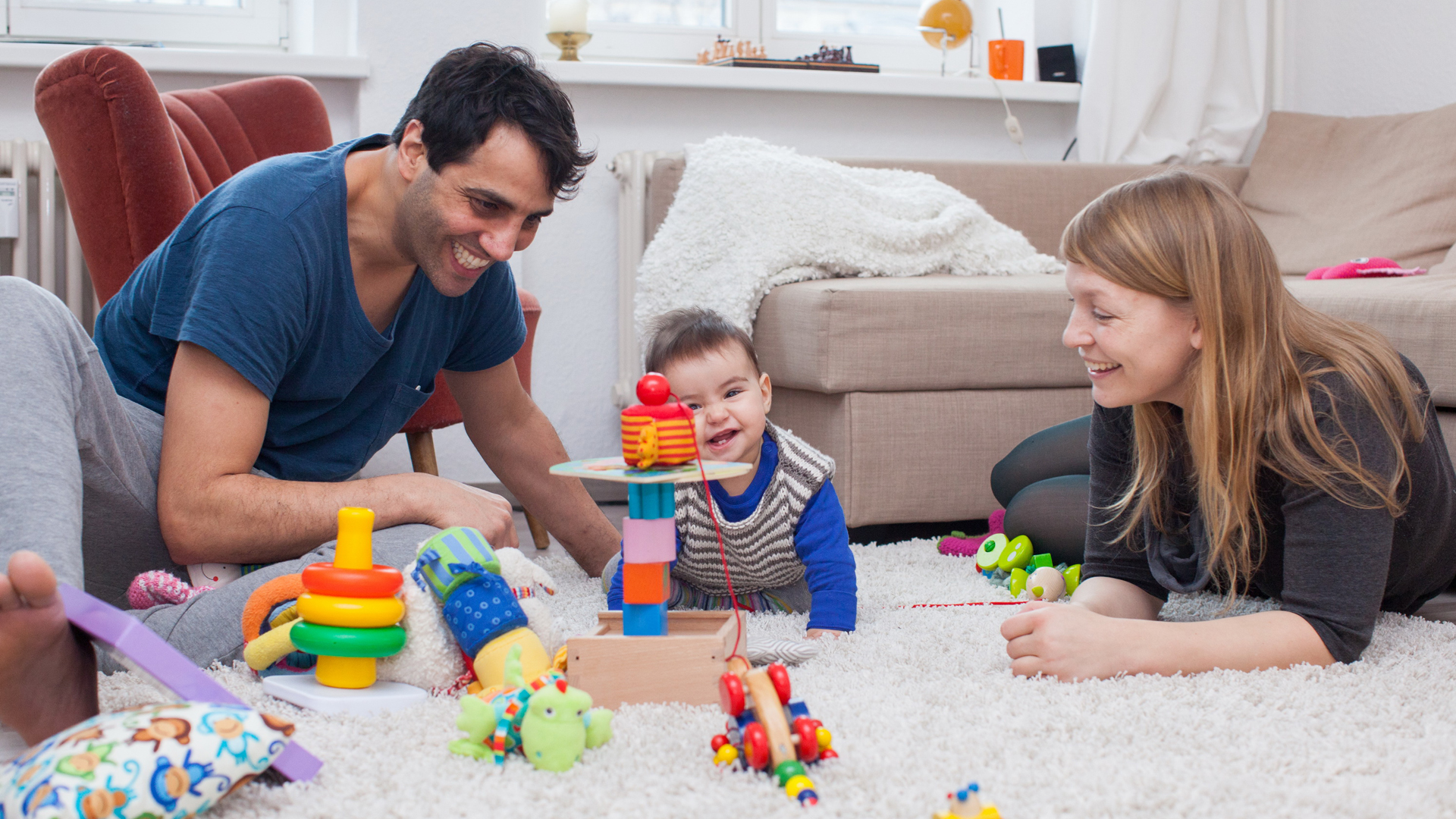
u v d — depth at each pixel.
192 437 1.01
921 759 0.70
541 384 2.53
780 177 2.09
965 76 2.88
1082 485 1.43
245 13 2.50
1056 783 0.67
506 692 0.75
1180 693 0.84
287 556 1.06
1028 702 0.82
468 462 2.49
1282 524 1.03
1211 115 2.77
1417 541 1.07
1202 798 0.64
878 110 2.74
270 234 1.04
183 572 1.12
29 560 0.62
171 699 0.82
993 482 1.70
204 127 1.74
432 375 1.29
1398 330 1.44
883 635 1.05
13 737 0.79
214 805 0.63
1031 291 1.81
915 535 1.96
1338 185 2.38
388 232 1.09
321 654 0.83
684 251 2.08
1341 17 2.75
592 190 2.53
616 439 2.60
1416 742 0.74
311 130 1.88
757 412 1.15
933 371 1.77
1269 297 0.96
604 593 1.29
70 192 1.39
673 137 2.59
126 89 1.36
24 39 2.36
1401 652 0.99
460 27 2.35
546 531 1.74
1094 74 2.67
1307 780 0.68
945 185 2.31
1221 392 0.95
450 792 0.66
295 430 1.18
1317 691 0.84
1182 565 1.07
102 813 0.56
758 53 2.65
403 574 0.90
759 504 1.13
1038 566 1.39
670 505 0.87
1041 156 2.88
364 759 0.71
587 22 2.56
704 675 0.84
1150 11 2.64
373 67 2.30
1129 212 0.96
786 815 0.62
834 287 1.76
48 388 0.83
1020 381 1.82
